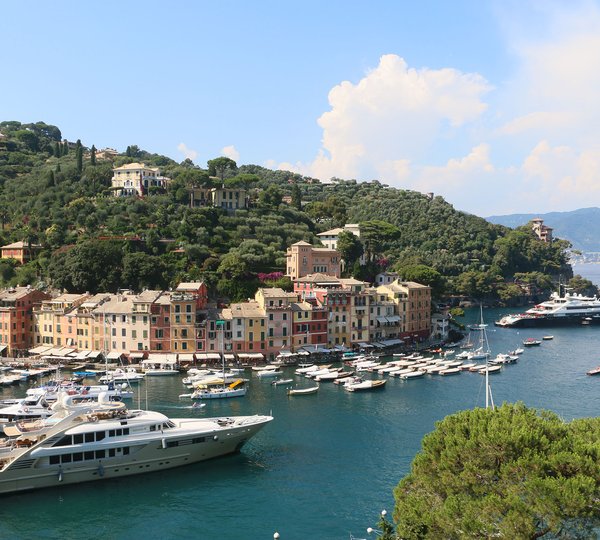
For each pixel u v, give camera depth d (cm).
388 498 8362
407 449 10212
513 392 14262
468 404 13100
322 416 12150
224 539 7306
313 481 8950
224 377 14638
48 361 17062
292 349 18325
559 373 16638
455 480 5244
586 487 4475
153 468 9244
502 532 4594
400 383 15200
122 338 17375
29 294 18988
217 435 9581
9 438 9069
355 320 19725
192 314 17375
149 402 13050
